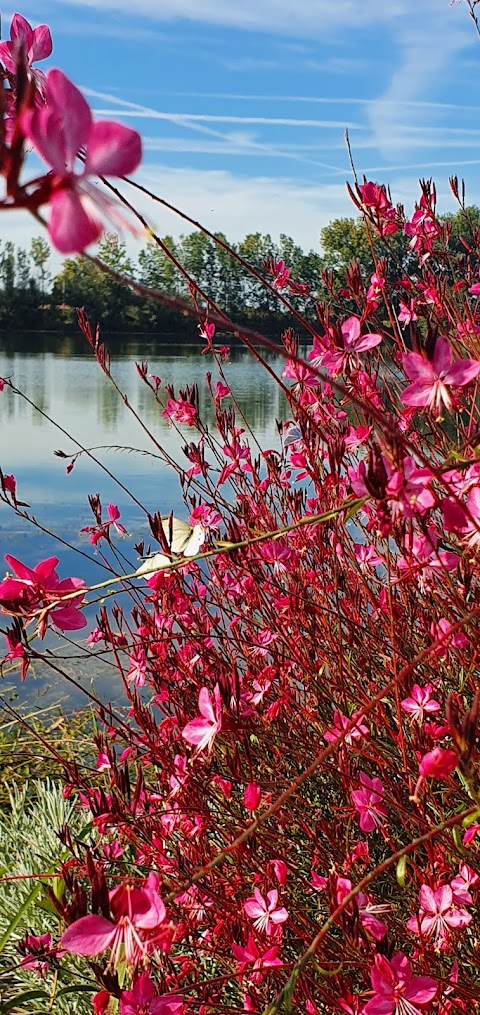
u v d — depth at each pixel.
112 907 1.00
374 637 2.21
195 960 1.97
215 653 2.25
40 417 13.10
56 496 8.13
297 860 2.16
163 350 22.12
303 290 2.78
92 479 8.93
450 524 1.21
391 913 1.88
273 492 2.90
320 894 2.13
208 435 2.86
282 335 2.28
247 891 1.94
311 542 2.46
